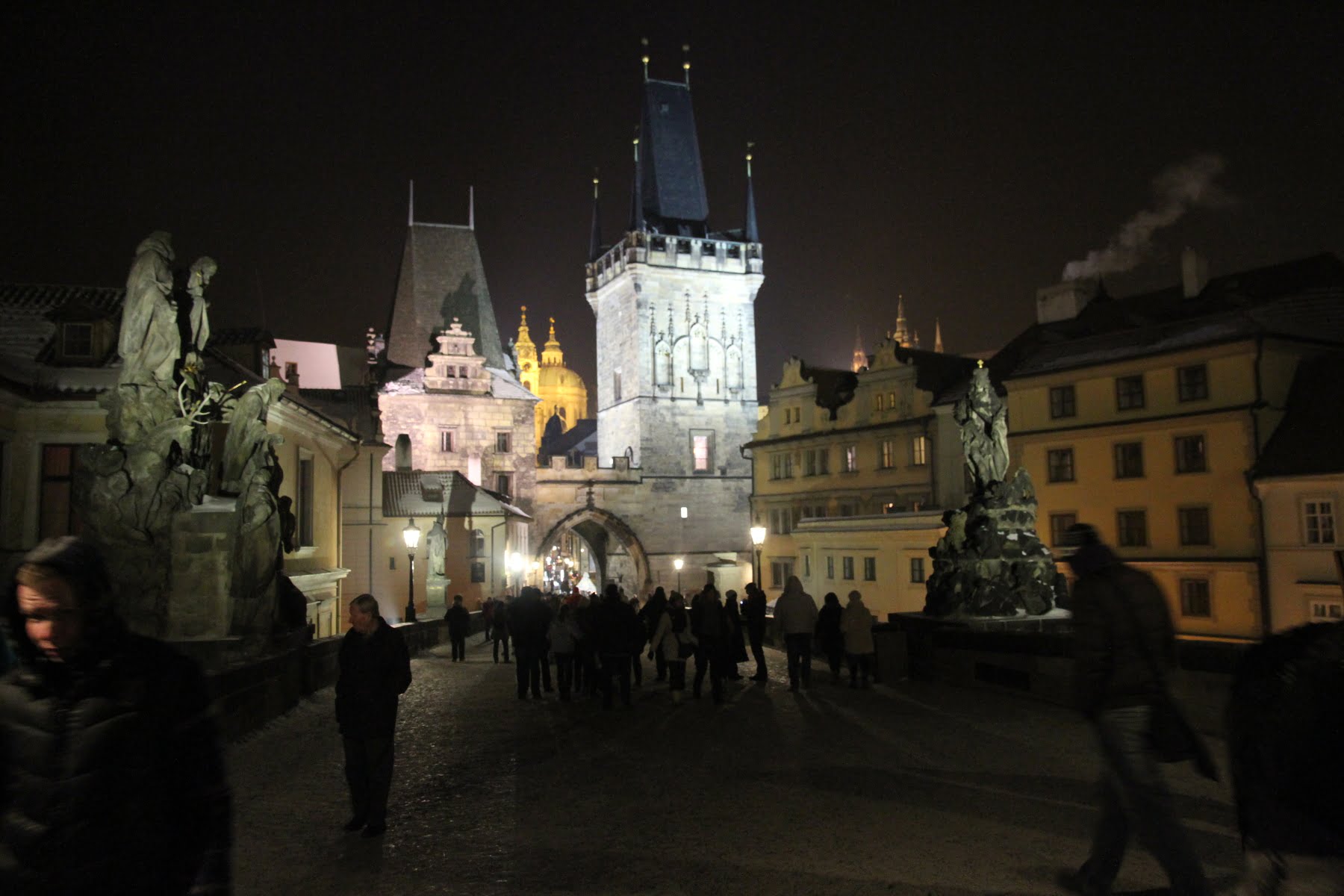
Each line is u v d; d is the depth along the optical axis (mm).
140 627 20516
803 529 56500
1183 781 10922
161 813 3986
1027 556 24641
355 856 9125
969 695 18750
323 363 82188
